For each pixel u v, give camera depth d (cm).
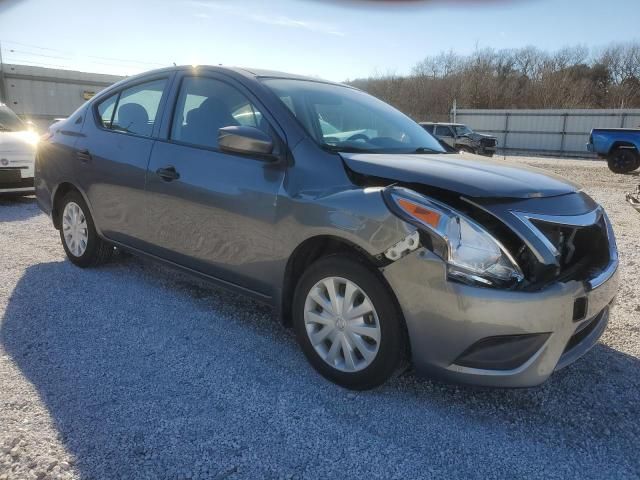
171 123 369
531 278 239
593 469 224
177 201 348
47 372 289
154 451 227
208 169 329
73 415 250
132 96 410
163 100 379
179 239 354
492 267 234
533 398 276
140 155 377
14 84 3578
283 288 300
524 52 5753
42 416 248
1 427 238
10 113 916
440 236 235
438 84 5484
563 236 259
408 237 241
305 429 246
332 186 276
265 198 297
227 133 295
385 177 267
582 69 5634
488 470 222
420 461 227
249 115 325
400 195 249
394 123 376
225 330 349
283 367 302
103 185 409
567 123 3133
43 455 221
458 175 262
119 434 237
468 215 243
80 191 436
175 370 296
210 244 333
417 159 295
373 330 261
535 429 250
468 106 5344
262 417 254
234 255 320
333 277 273
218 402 265
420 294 241
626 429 251
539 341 239
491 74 5528
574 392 283
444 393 279
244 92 332
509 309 231
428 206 241
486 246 235
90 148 421
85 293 407
